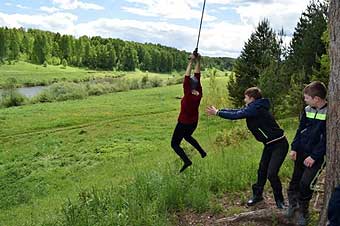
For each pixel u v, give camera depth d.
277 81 27.11
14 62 144.12
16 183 21.19
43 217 9.89
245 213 6.62
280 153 6.55
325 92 5.69
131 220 6.68
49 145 30.67
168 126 37.09
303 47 28.66
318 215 6.35
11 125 38.91
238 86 32.12
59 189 19.16
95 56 151.75
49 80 104.56
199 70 7.16
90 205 7.50
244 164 9.56
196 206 7.17
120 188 8.58
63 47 156.25
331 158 5.33
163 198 7.34
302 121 6.00
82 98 61.72
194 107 7.21
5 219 13.15
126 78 82.69
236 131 19.30
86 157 26.09
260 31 32.09
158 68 141.50
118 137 32.50
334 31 5.21
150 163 17.66
